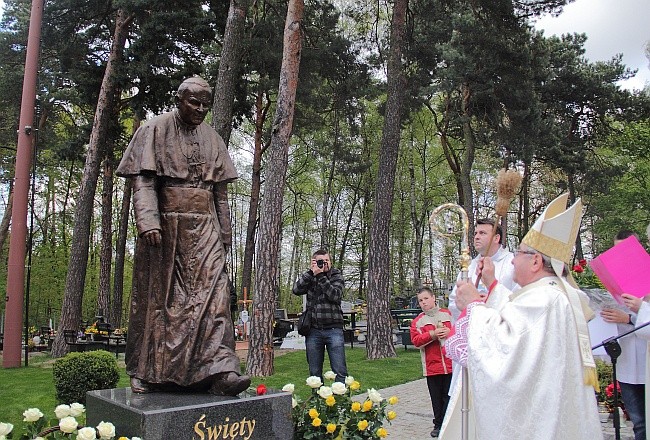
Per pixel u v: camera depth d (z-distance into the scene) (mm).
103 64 20500
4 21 23594
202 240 4488
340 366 6957
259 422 4043
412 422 7562
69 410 3836
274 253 11594
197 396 4160
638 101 24000
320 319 6977
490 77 18547
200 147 4656
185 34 18422
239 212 42094
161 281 4418
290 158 36125
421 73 19859
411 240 40656
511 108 19516
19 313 13523
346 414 4641
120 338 16016
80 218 17094
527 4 18703
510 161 20438
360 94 21250
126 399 4051
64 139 27109
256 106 26266
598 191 25734
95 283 33875
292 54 12039
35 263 30031
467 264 3885
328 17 19625
